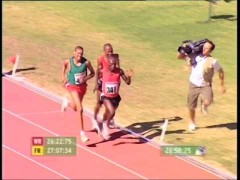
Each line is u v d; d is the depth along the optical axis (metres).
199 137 21.16
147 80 27.50
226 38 35.31
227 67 29.77
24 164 18.67
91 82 26.59
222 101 25.09
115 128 21.62
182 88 26.62
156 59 30.86
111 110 20.08
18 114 22.73
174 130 21.72
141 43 33.91
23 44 32.75
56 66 29.17
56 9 41.81
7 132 21.03
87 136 20.83
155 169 18.58
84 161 18.98
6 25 36.69
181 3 43.81
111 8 42.53
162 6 43.12
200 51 20.91
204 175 18.28
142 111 23.59
